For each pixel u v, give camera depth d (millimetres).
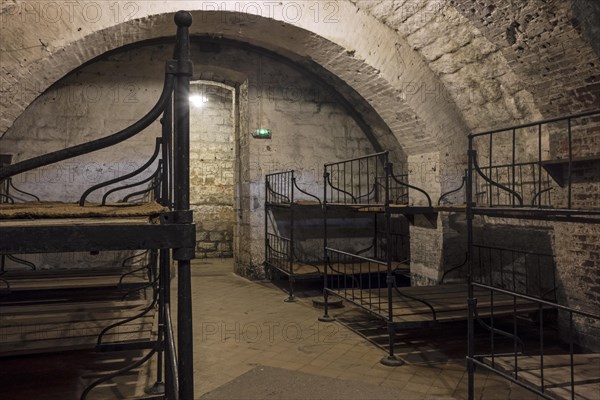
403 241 6902
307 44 5207
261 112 6938
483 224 5242
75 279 4230
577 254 3824
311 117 7180
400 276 7164
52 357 3105
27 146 5871
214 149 9523
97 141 1328
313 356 3703
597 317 1930
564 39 3322
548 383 2359
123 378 2799
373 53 5027
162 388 2660
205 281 6926
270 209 7000
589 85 3439
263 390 2553
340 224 7285
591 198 3621
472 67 4637
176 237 1281
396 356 3684
